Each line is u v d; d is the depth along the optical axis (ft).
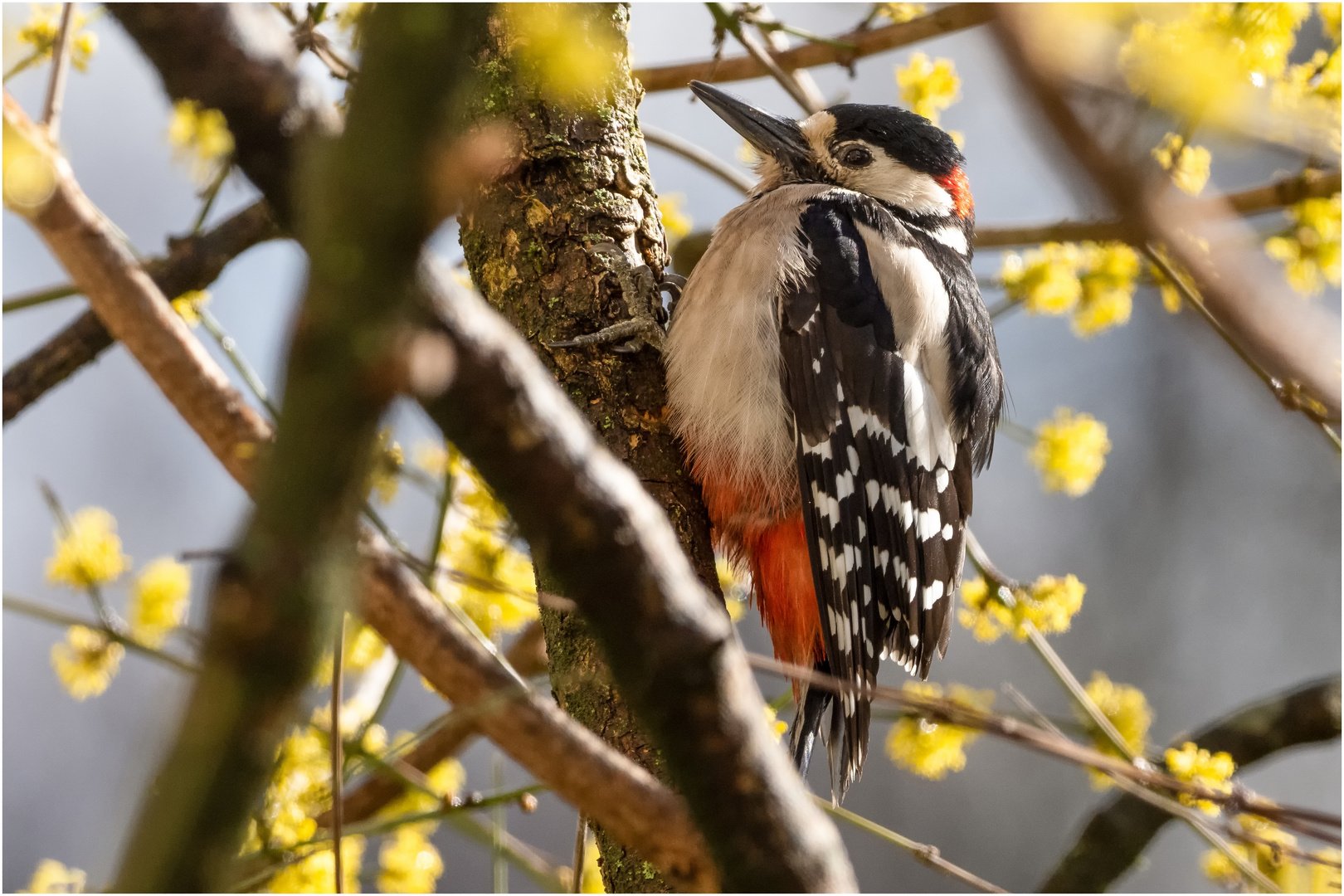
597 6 21.53
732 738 8.94
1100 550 52.39
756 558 24.16
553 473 7.93
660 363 21.33
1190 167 16.97
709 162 29.43
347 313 6.31
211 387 8.72
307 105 6.69
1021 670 49.93
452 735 22.11
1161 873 46.14
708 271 24.88
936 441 25.39
